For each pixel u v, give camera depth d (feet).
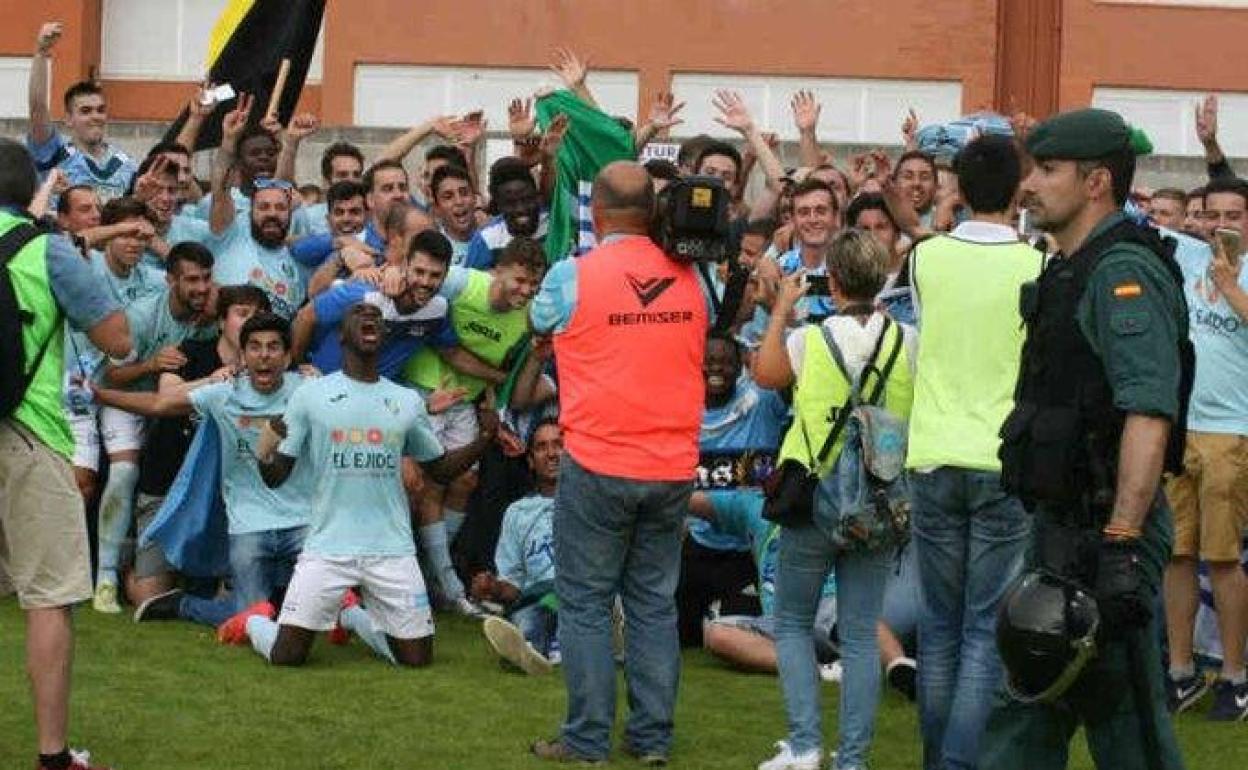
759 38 125.59
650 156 74.43
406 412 57.77
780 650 47.29
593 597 47.29
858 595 46.75
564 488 47.34
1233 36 125.29
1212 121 68.80
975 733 43.42
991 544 43.37
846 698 46.52
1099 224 37.60
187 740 48.24
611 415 46.80
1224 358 55.62
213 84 81.00
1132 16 125.29
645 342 46.98
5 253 42.60
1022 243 44.29
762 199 71.10
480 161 91.61
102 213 65.77
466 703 52.70
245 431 61.05
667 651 47.80
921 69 126.31
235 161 73.82
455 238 68.64
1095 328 36.76
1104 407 36.65
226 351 64.03
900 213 63.26
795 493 46.39
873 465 45.78
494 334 63.77
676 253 47.39
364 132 95.76
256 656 57.16
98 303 43.21
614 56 125.29
